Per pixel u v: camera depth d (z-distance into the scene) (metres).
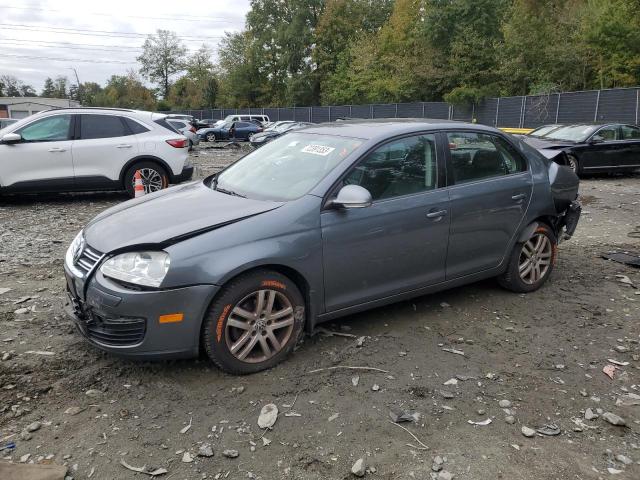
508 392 3.47
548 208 5.11
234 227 3.47
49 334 4.12
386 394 3.40
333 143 4.28
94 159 9.66
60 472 2.63
